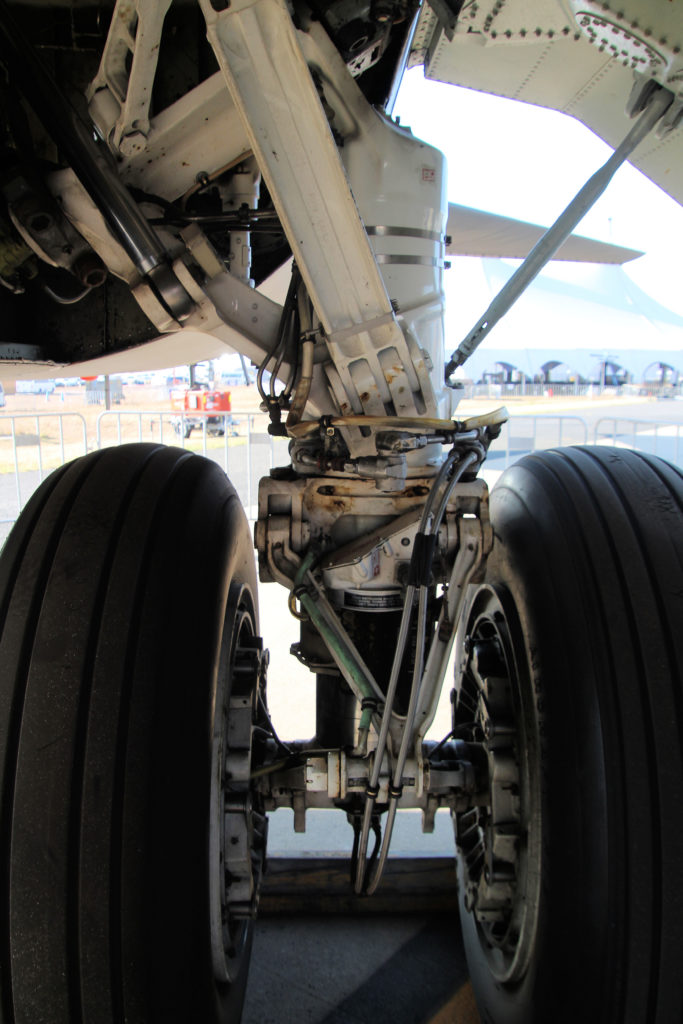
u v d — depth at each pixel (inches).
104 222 62.3
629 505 60.1
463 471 59.7
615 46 61.9
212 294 62.7
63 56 80.0
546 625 58.9
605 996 50.3
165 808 45.9
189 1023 46.4
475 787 65.2
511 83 87.0
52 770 45.2
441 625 64.1
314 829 100.2
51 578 50.6
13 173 61.9
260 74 47.6
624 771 51.1
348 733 70.3
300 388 60.2
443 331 66.6
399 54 73.0
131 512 54.3
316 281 54.7
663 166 82.9
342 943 81.7
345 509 65.2
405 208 61.9
